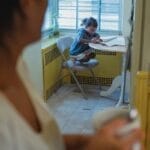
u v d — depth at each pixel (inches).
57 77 176.1
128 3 171.8
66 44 170.2
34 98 26.1
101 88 178.5
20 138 19.0
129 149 18.8
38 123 24.9
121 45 156.1
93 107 151.6
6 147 18.0
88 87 179.8
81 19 184.4
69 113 144.1
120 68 177.0
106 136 19.2
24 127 19.6
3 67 21.6
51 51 165.3
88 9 182.4
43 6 21.4
